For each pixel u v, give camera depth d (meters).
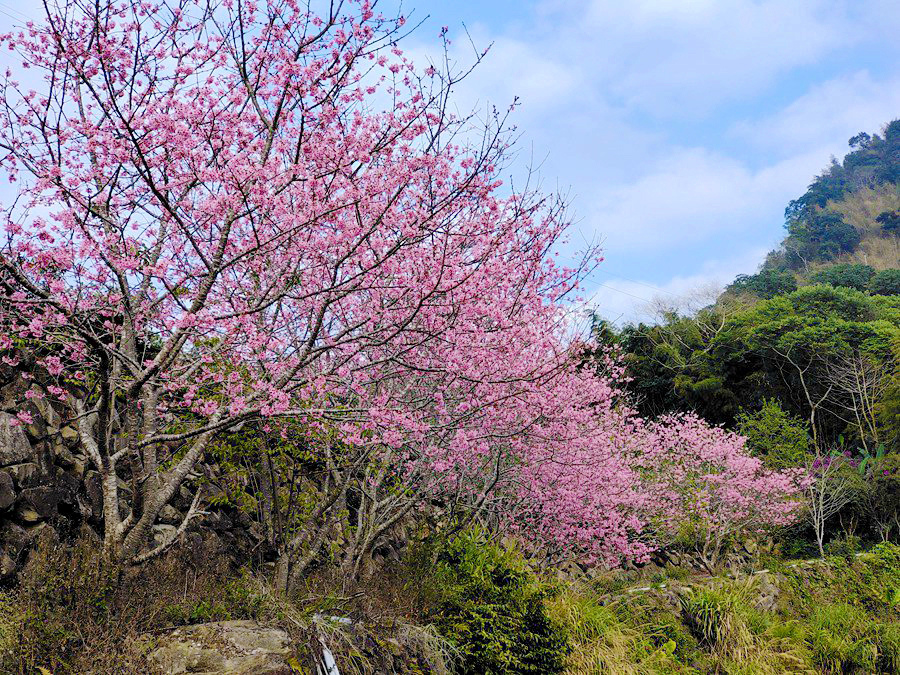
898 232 96.12
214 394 7.73
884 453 27.34
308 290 7.27
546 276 9.74
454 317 7.28
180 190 6.58
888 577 15.47
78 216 5.80
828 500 21.03
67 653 5.13
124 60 6.17
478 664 7.55
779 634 12.05
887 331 34.03
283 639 6.04
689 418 21.84
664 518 17.03
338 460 9.53
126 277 6.32
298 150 6.44
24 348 7.46
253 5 6.57
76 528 7.69
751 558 19.28
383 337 7.66
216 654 5.55
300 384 6.56
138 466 6.54
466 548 8.98
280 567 8.39
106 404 6.19
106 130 6.17
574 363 10.33
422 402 8.75
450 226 7.29
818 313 39.22
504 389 8.88
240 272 7.45
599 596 12.05
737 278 63.88
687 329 37.78
